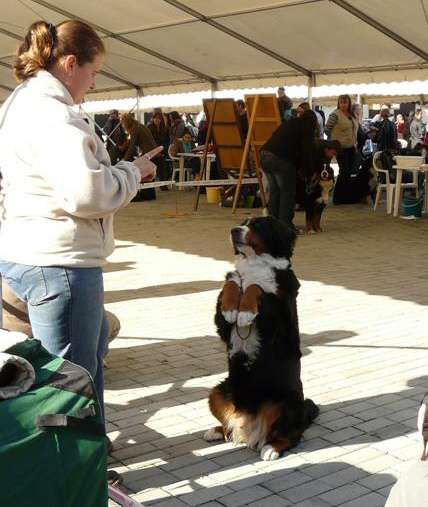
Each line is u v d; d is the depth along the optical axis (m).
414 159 12.88
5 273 2.93
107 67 18.78
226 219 12.93
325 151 10.93
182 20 14.30
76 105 3.09
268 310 3.67
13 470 2.12
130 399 4.60
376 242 10.48
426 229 11.70
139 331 6.10
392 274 8.33
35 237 2.82
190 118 24.09
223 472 3.63
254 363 3.77
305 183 11.01
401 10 11.77
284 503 3.33
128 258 9.34
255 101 12.55
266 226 3.71
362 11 12.19
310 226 11.32
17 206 2.86
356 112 15.59
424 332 6.02
